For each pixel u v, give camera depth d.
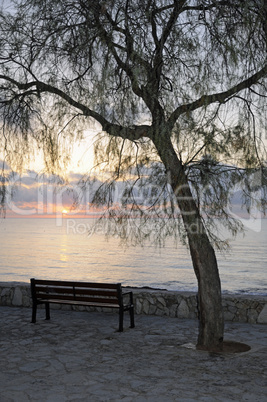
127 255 115.06
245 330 6.95
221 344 5.81
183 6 5.46
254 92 5.54
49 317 7.88
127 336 6.56
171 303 8.06
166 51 5.42
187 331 6.87
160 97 5.33
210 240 5.59
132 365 5.05
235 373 4.74
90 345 6.00
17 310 8.71
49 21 6.16
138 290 8.55
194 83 5.23
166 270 79.56
